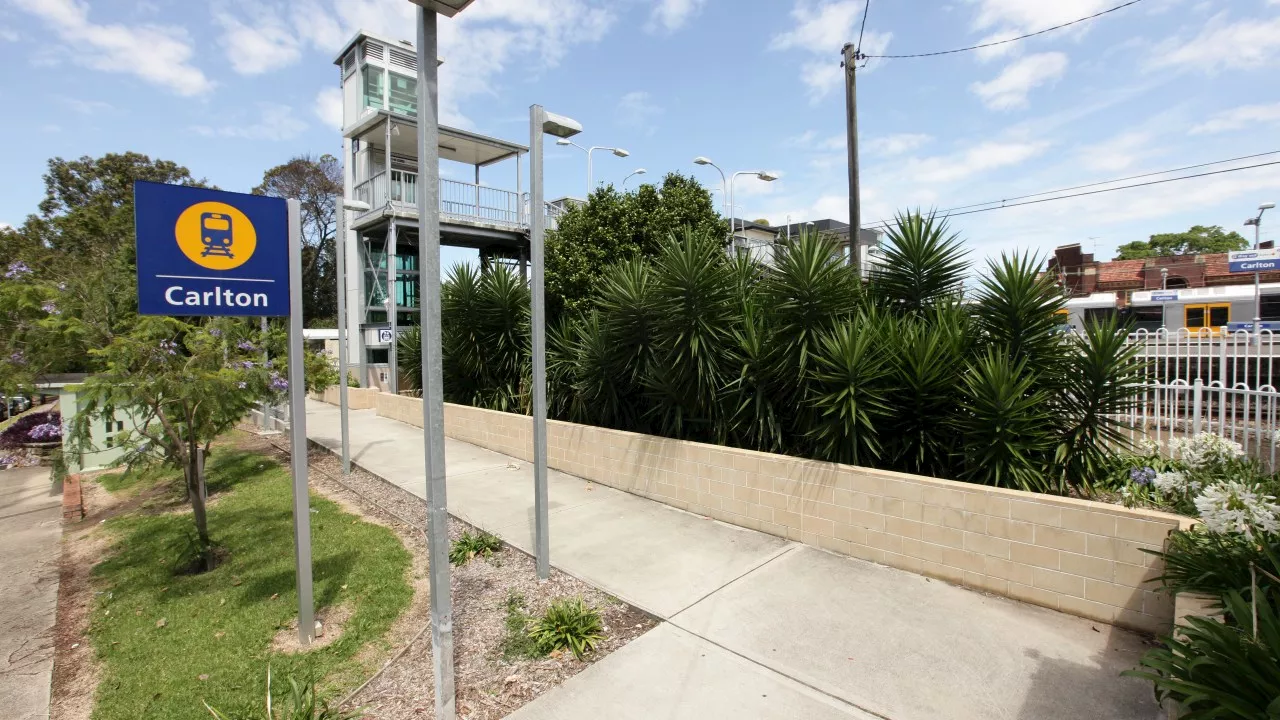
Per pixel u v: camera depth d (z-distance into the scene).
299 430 3.98
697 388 6.81
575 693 3.37
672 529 6.03
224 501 7.48
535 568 5.11
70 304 5.67
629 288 7.44
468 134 17.70
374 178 16.64
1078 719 3.03
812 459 5.75
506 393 10.90
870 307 6.10
